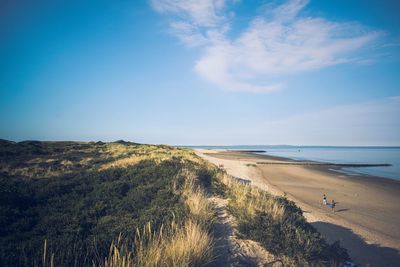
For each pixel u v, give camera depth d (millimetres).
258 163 54062
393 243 10992
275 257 6141
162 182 10711
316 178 34062
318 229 12141
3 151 20141
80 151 24391
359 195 22828
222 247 6270
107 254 5176
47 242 5504
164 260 4703
